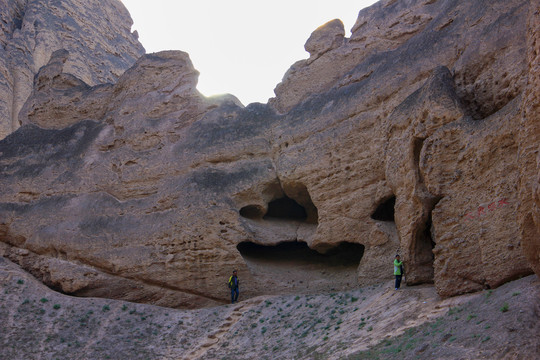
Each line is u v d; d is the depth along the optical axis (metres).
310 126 26.06
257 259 26.55
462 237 15.98
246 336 20.73
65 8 54.25
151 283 25.73
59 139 31.25
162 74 31.19
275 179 26.38
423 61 22.94
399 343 14.34
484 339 12.11
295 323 20.28
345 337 16.83
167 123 29.59
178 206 26.41
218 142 27.94
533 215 12.00
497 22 19.78
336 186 24.25
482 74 19.30
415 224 18.45
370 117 23.97
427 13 25.88
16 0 51.81
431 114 17.91
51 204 28.67
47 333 22.30
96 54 54.69
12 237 28.33
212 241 25.20
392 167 20.09
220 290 24.73
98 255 26.45
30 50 48.59
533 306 12.25
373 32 27.20
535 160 12.56
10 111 43.88
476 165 16.03
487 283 14.99
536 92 12.45
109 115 31.27
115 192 28.50
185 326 22.70
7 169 30.52
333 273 24.78
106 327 22.88
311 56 28.72
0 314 22.97
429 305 16.05
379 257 22.23
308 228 26.25
